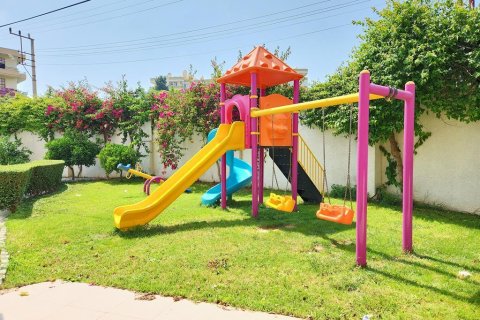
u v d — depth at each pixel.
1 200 7.16
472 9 6.76
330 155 9.94
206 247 4.77
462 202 7.60
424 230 5.82
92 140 15.41
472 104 6.89
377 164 9.02
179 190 6.57
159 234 5.50
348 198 9.17
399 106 7.59
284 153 8.38
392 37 7.52
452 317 2.91
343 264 4.11
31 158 16.52
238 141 7.32
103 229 5.77
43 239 5.20
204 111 11.95
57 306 3.19
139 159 13.84
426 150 8.18
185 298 3.32
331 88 9.35
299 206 8.17
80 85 15.21
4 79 35.09
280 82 8.18
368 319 2.85
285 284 3.56
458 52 6.84
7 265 4.16
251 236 5.35
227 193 8.32
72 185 12.12
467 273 3.80
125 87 14.73
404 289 3.44
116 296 3.38
